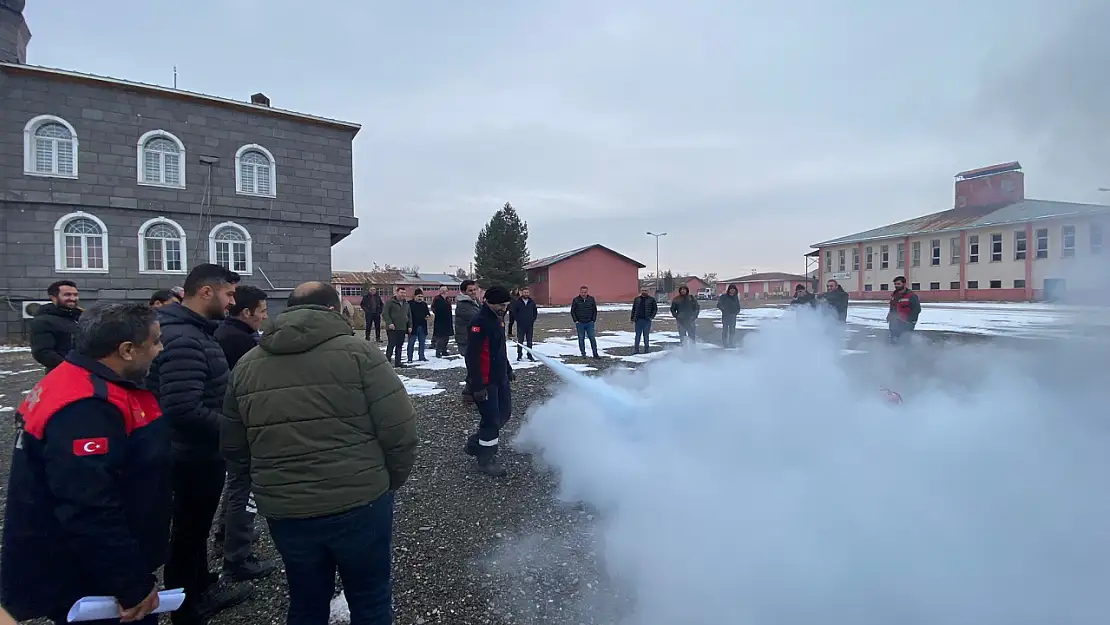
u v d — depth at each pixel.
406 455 1.96
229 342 2.94
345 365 1.82
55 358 3.75
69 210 17.62
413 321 10.80
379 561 1.92
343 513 1.79
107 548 1.58
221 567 3.04
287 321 1.81
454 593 2.67
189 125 19.39
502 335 4.37
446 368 9.96
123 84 18.14
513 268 52.25
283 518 1.78
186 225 19.41
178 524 2.36
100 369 1.68
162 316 2.39
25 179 17.00
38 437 1.57
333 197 22.22
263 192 20.89
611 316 28.34
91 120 17.88
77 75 17.45
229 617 2.54
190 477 2.33
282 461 1.76
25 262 17.05
